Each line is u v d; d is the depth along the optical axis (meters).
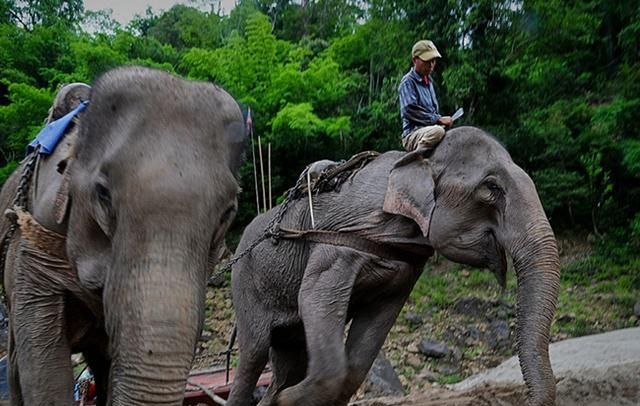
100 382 3.98
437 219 5.48
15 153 19.25
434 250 5.75
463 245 5.45
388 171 5.76
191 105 2.56
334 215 5.77
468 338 14.12
